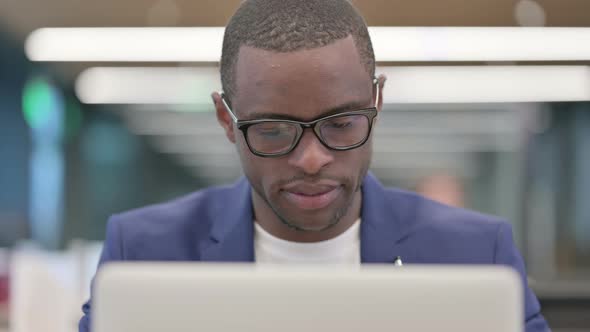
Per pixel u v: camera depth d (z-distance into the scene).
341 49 0.94
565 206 9.66
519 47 4.96
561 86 6.76
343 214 1.02
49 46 5.37
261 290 0.63
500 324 0.62
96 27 5.28
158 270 0.63
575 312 2.50
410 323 0.62
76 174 8.85
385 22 4.70
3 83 8.55
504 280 0.62
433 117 11.64
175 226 1.25
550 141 9.96
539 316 1.16
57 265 2.48
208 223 1.26
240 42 0.98
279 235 1.18
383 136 13.40
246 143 0.98
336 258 1.19
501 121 11.30
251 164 1.00
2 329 2.12
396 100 7.19
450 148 14.09
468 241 1.20
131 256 1.22
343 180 0.98
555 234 9.62
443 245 1.20
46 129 8.49
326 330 0.63
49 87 8.29
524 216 9.84
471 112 11.08
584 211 9.59
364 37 0.99
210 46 5.15
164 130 13.12
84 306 1.20
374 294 0.62
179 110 11.53
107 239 1.25
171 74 7.40
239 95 0.98
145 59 5.40
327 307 0.63
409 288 0.62
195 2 4.86
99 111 10.98
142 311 0.62
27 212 8.52
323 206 0.99
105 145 11.57
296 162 0.95
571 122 9.94
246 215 1.21
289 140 0.95
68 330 2.15
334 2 0.98
